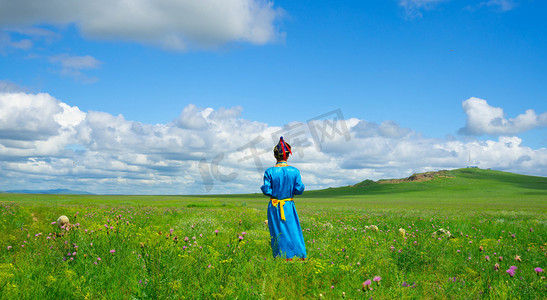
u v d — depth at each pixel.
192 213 17.53
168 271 4.29
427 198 83.75
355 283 4.85
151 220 13.05
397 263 6.29
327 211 25.45
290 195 7.07
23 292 3.92
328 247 7.77
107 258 5.47
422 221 15.28
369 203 52.88
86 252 5.75
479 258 6.56
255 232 9.23
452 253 7.41
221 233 8.83
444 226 13.46
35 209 15.42
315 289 4.74
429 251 6.87
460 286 4.88
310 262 5.70
